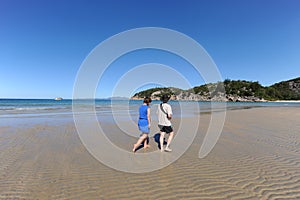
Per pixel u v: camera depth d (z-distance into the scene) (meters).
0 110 21.84
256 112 19.44
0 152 5.25
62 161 4.62
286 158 4.88
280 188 3.28
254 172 3.98
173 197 2.99
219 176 3.78
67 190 3.19
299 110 22.91
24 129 8.80
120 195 3.04
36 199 2.92
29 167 4.19
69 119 12.89
